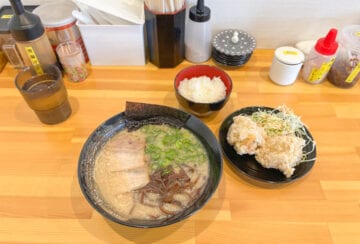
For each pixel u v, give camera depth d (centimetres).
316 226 35
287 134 42
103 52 51
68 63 48
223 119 46
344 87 51
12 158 41
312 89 51
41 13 48
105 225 35
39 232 34
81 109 47
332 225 35
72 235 34
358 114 48
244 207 37
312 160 40
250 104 49
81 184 34
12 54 50
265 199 38
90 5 44
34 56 45
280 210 37
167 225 32
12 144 43
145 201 35
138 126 42
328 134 45
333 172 40
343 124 46
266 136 41
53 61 48
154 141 41
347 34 49
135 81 52
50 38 49
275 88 51
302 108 48
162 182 37
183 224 35
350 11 51
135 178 37
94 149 39
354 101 50
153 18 46
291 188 39
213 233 35
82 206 37
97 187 36
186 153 40
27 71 43
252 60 56
